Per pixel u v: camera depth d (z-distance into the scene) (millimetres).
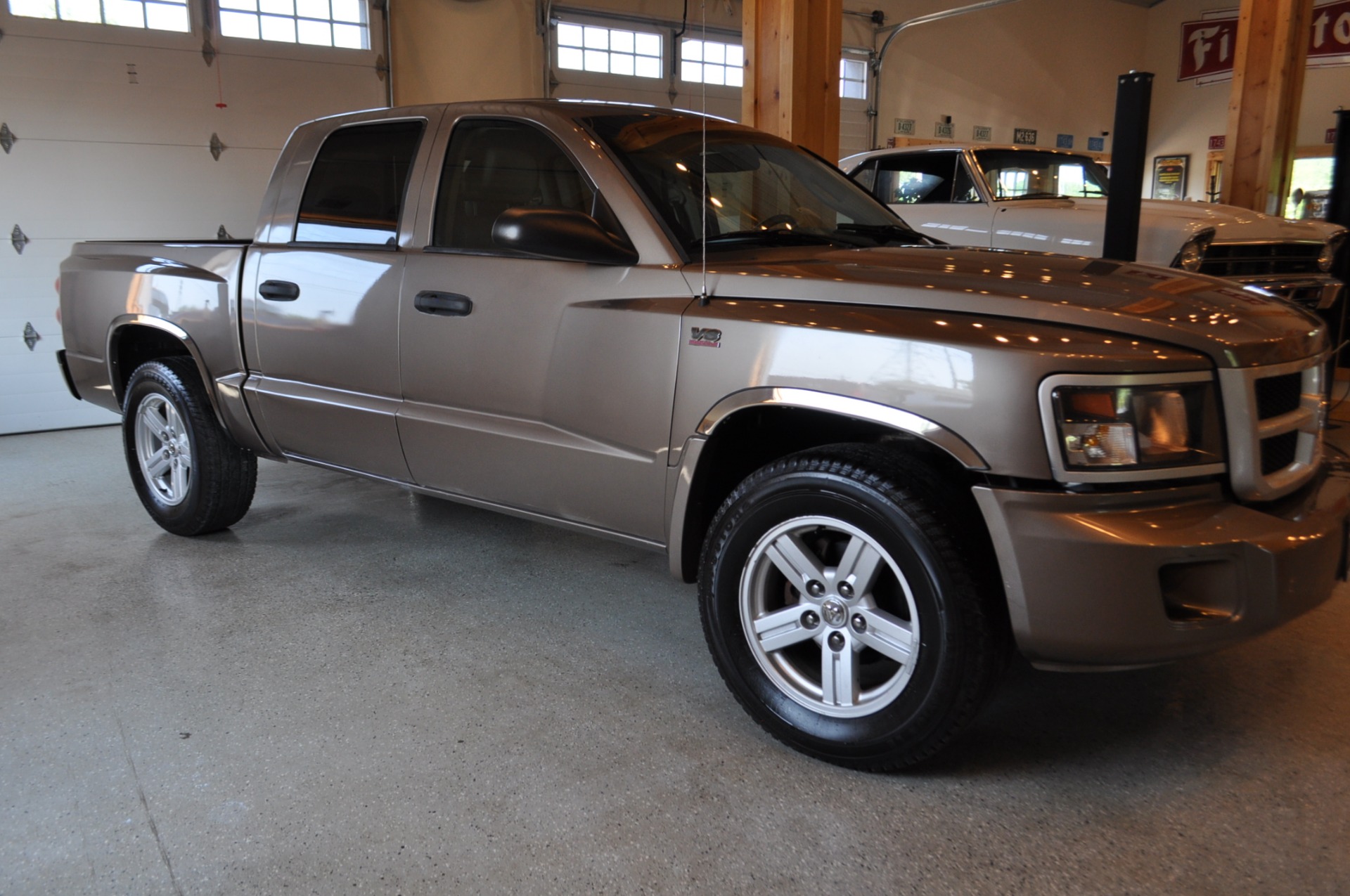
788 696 2146
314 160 3240
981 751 2180
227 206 7387
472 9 8453
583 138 2586
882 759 2006
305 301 3113
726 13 9969
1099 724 2305
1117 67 15328
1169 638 1779
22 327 6703
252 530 3947
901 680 1963
